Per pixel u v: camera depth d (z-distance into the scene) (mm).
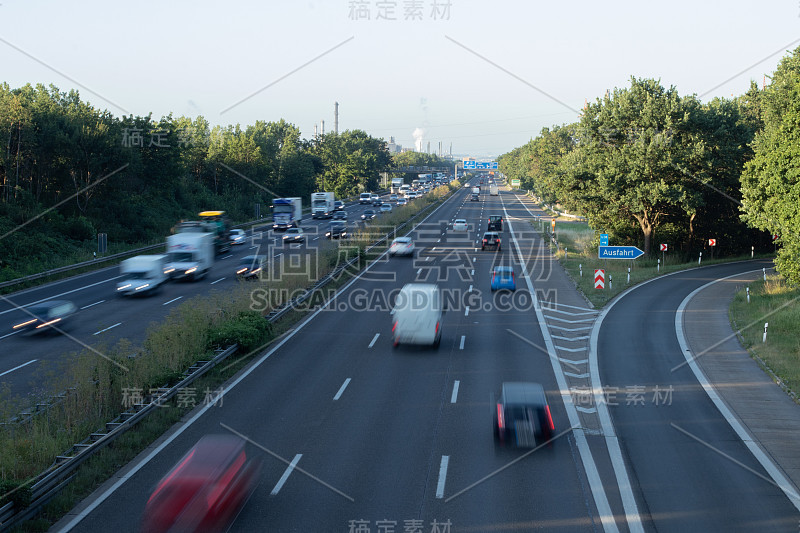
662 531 14609
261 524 14594
